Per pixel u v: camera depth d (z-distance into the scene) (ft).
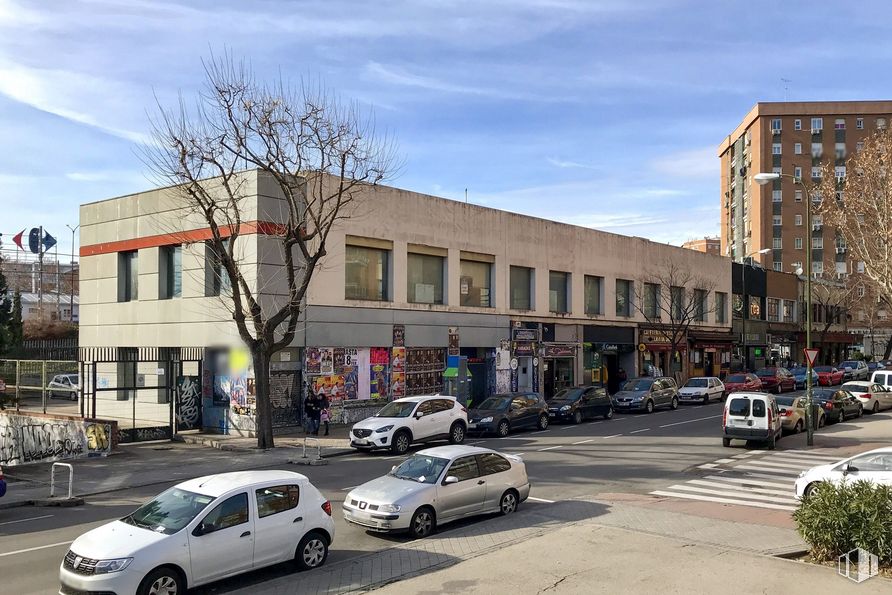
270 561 32.27
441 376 107.55
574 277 134.51
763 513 44.24
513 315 120.47
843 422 101.91
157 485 60.03
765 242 297.74
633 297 149.69
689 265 168.45
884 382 124.36
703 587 28.14
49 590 30.96
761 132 302.04
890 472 43.14
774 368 153.28
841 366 183.42
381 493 40.16
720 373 176.45
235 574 31.04
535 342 124.47
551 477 58.39
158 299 95.25
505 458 45.93
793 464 65.36
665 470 61.87
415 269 105.81
